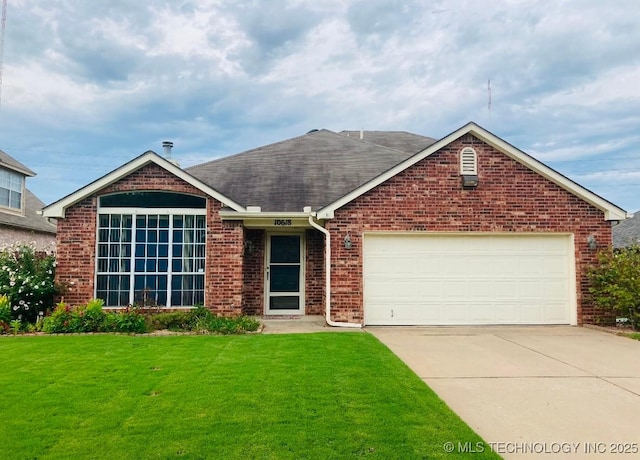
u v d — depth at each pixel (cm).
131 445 445
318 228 1208
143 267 1213
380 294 1209
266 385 626
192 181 1215
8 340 946
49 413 525
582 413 552
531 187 1223
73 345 891
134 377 667
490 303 1217
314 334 1033
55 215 1181
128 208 1218
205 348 867
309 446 443
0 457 420
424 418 513
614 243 1892
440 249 1222
